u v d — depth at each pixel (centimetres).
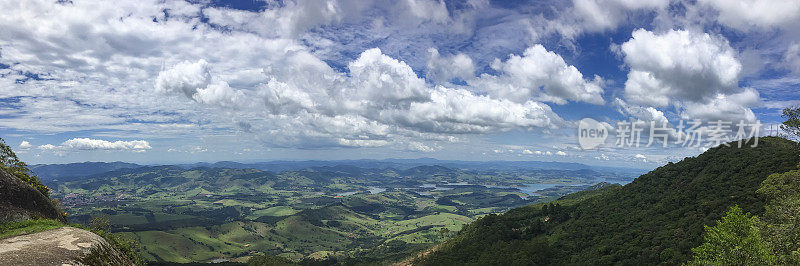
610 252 8062
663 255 6538
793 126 6725
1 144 3306
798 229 4062
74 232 1991
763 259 3559
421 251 17738
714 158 10488
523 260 8925
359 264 19012
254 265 16912
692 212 7981
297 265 17088
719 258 3869
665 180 11112
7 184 2562
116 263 1956
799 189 5488
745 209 6612
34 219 2509
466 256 11356
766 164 8312
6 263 1414
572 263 8456
